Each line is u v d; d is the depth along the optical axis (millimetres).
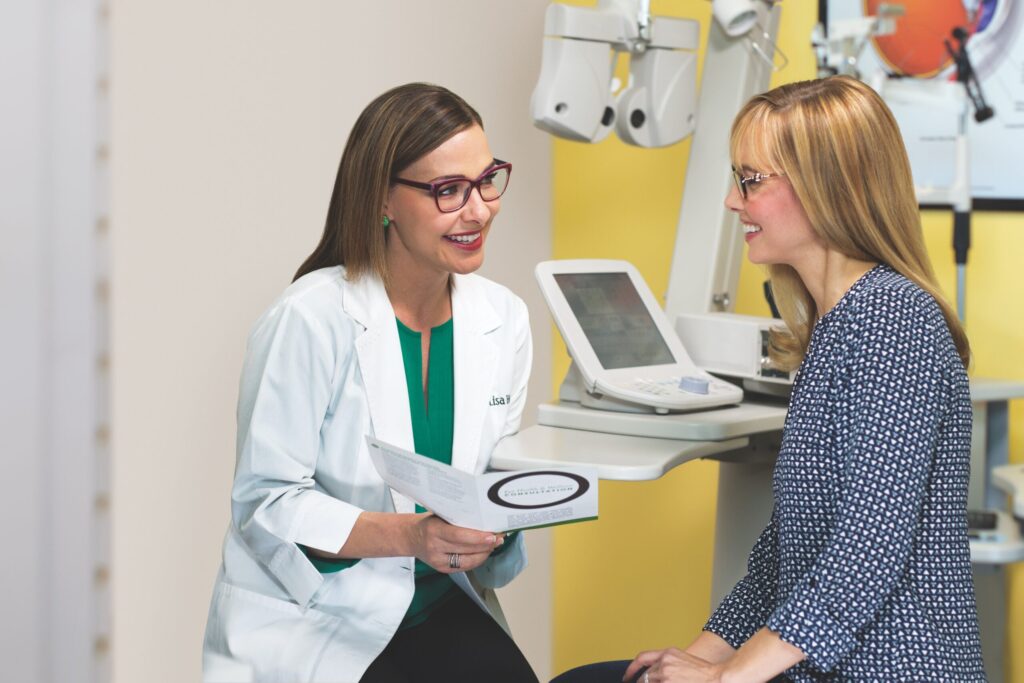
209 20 1978
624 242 2615
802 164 1219
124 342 1886
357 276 1440
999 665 1989
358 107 2291
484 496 1155
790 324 1422
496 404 1564
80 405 215
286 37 2123
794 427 1199
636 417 1640
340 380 1420
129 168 1860
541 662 2799
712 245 2000
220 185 2031
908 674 1114
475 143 1408
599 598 2730
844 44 1999
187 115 1953
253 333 1418
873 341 1136
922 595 1137
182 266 1978
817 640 1088
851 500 1101
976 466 1931
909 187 1238
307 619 1369
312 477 1450
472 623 1520
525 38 2654
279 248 2168
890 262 1225
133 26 1843
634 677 1315
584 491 1203
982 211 2082
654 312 1861
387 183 1404
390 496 1438
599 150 2639
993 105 2043
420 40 2393
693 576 2562
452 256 1411
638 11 1918
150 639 1987
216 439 2088
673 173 2516
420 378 1485
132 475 1926
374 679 1368
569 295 1775
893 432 1102
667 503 2590
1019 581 2080
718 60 2031
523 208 2646
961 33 2045
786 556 1219
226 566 1407
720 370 1856
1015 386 1881
